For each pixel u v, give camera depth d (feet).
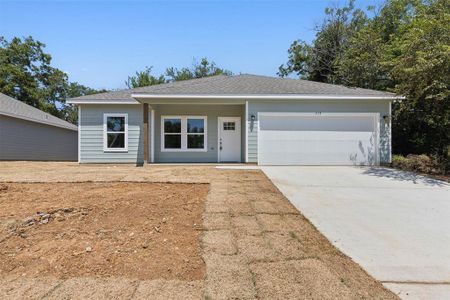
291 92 35.78
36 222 12.19
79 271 8.45
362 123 36.37
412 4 57.31
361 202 18.26
